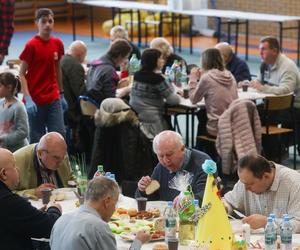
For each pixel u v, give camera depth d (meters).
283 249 6.85
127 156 12.27
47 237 7.38
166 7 24.66
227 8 27.80
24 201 7.30
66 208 8.34
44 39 13.12
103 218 6.56
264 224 7.49
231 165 12.13
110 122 12.20
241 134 12.00
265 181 7.62
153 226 7.55
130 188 9.19
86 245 6.29
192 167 8.44
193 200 7.33
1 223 7.21
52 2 32.47
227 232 6.86
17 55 24.16
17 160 8.82
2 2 15.66
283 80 13.98
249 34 27.56
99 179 6.57
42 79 13.19
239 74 14.89
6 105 11.01
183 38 27.53
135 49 16.53
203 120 13.77
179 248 7.10
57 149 8.61
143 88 13.10
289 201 7.68
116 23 28.02
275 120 13.94
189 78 14.60
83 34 28.81
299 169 13.89
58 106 13.37
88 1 26.41
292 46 25.62
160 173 8.66
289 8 26.30
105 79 13.76
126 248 7.11
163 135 8.45
